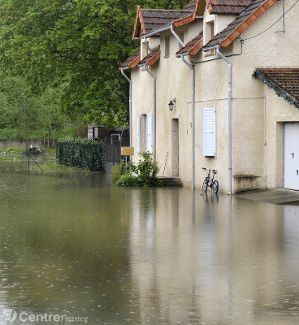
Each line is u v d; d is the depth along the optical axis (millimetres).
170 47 45500
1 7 62438
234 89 37375
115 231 25750
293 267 19672
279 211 30391
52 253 21875
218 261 20484
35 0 60062
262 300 16516
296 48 37594
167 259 20844
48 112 110000
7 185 46156
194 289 17484
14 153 108312
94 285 17891
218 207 32125
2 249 22547
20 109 112188
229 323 14859
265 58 37406
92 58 58750
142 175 44031
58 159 75562
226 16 38750
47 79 61219
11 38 61000
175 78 44688
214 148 39344
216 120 39156
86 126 88000
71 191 41281
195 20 42312
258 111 37562
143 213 30500
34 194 39625
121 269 19625
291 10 37500
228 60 37406
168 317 15266
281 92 35406
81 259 20969
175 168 45719
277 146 36375
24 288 17625
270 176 36969
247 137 37562
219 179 38906
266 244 22844
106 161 61531
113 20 55875
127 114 61875
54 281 18312
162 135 47000
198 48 40625
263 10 37031
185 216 29312
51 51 58719
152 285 17875
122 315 15398
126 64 52812
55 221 28406
